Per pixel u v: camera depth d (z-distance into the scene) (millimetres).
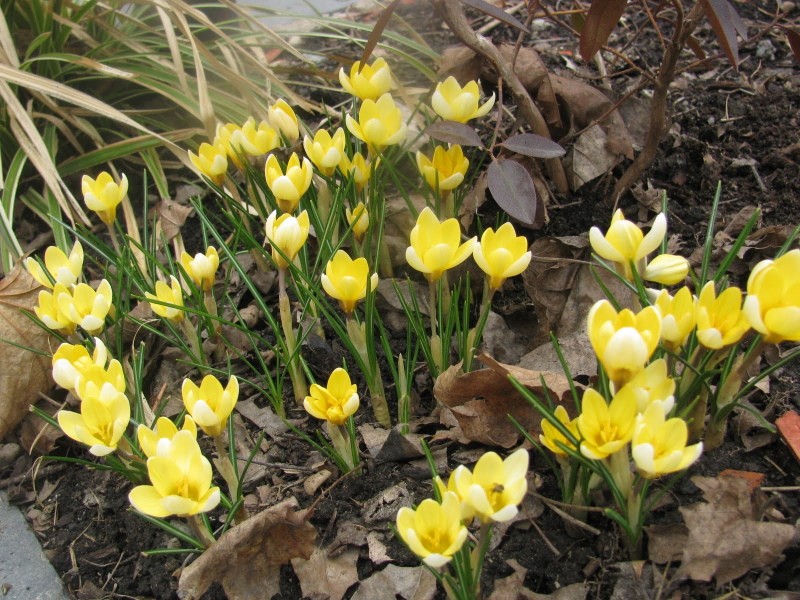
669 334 422
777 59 890
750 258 653
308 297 583
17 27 899
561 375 519
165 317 573
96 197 596
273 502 536
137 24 892
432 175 609
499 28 1009
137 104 942
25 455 628
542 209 642
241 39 936
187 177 870
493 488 373
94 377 473
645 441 374
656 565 449
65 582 532
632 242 440
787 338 381
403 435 542
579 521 468
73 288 581
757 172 747
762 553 437
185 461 411
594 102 714
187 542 521
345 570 489
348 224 628
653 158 714
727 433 523
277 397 573
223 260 729
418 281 676
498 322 625
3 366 622
